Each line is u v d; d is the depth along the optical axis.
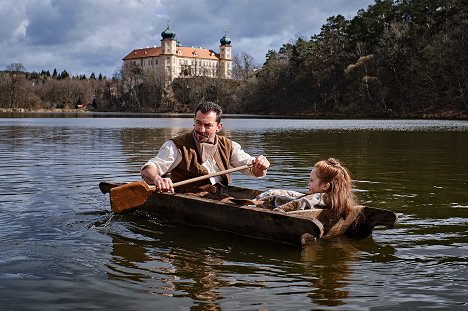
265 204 5.18
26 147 15.21
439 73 63.75
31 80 143.00
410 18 74.81
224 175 5.90
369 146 16.14
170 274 3.72
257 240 4.71
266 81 91.00
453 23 67.06
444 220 5.44
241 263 4.01
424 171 9.61
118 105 121.88
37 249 4.27
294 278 3.65
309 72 83.94
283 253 4.30
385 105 66.12
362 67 71.88
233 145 6.03
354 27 79.31
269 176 8.77
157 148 14.91
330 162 4.88
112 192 5.11
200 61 135.88
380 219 4.79
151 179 5.34
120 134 23.17
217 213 4.98
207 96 104.56
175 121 45.78
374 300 3.23
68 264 3.90
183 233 4.94
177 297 3.27
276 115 80.19
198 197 5.27
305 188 7.50
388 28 74.50
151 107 114.06
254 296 3.30
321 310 3.08
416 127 31.41
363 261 4.07
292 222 4.39
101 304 3.15
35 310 3.06
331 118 60.53
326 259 4.12
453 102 60.72
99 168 9.82
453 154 13.25
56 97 125.06
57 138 19.97
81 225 5.14
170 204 5.44
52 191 7.04
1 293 3.31
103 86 129.25
